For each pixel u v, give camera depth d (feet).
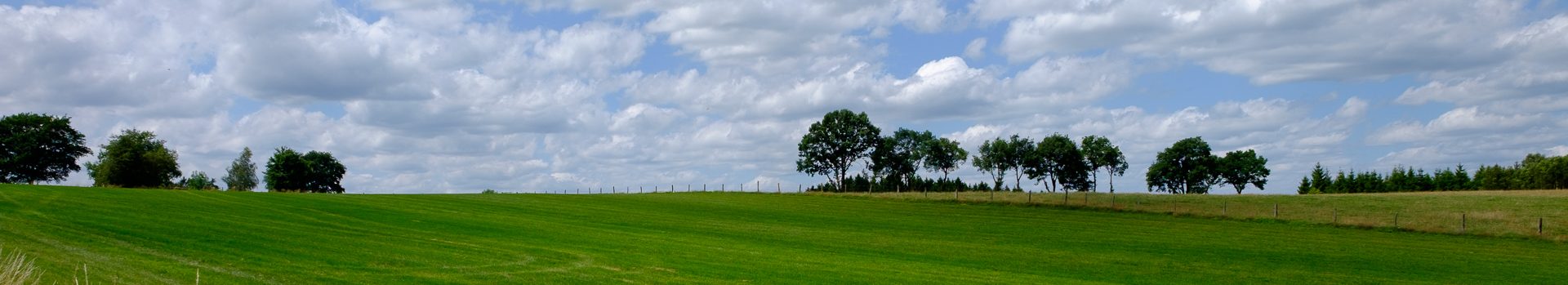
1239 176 540.52
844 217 249.34
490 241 133.69
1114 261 156.87
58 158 361.51
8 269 61.21
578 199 277.03
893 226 223.92
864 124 523.29
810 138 522.88
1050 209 283.79
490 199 250.98
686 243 152.46
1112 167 578.25
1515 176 571.69
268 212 153.38
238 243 106.63
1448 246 195.00
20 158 346.13
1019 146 581.12
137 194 162.09
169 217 127.54
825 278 112.37
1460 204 273.54
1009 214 268.41
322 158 488.44
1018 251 168.76
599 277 101.65
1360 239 205.77
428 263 103.71
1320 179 632.79
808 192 362.53
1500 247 193.16
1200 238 205.77
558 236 149.28
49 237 95.66
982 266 139.95
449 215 181.57
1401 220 235.81
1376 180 617.21
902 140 558.15
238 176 524.11
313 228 132.57
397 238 127.75
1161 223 243.19
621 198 302.86
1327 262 163.73
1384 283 138.10
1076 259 157.58
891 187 551.59
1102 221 247.29
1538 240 204.13
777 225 212.43
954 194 326.24
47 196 139.13
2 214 110.83
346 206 183.73
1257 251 180.65
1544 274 154.92
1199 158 549.54
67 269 73.92
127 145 369.71
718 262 123.44
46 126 360.07
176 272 81.71
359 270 94.17
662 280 101.91
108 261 83.41
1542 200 278.26
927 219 248.93
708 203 293.84
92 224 110.73
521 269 103.71
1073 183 579.89
